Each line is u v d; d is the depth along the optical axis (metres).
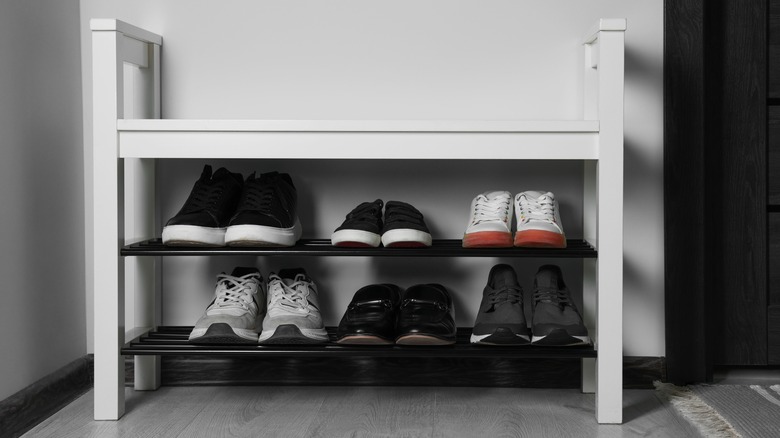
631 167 1.56
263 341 1.33
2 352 1.27
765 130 1.59
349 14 1.57
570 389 1.54
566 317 1.34
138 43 1.47
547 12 1.56
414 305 1.35
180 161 1.58
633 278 1.57
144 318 1.54
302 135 1.29
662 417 1.35
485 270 1.58
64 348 1.50
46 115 1.43
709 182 1.59
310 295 1.42
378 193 1.59
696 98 1.54
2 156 1.28
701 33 1.53
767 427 1.27
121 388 1.34
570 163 1.57
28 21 1.37
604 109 1.28
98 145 1.30
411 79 1.57
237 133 1.29
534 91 1.56
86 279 1.60
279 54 1.57
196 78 1.57
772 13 1.59
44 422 1.32
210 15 1.57
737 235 1.59
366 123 1.28
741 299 1.59
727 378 1.61
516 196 1.45
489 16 1.56
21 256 1.34
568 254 1.31
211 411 1.38
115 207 1.31
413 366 1.56
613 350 1.30
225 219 1.38
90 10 1.57
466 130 1.28
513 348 1.31
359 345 1.33
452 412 1.38
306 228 1.59
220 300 1.39
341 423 1.31
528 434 1.25
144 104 1.54
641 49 1.55
